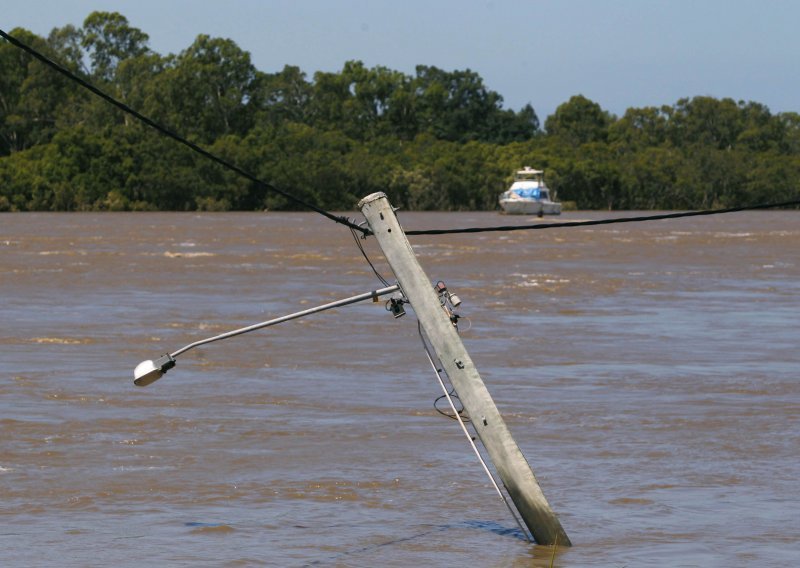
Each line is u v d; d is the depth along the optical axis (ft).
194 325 125.49
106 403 79.51
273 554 48.14
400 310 51.44
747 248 314.76
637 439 69.21
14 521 52.49
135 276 198.70
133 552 48.14
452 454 65.31
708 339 116.47
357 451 66.03
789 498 56.49
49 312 138.72
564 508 54.95
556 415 76.38
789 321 133.28
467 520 53.16
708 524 52.34
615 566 46.60
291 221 555.69
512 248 315.17
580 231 460.96
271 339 113.09
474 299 158.92
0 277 193.36
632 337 117.60
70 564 46.52
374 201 50.90
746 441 68.64
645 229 485.56
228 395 82.94
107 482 59.06
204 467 62.23
